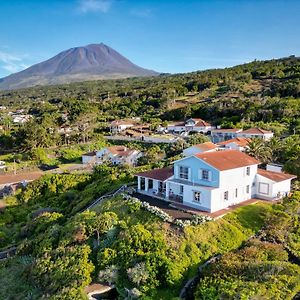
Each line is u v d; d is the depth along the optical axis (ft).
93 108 501.15
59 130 397.60
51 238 111.14
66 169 274.16
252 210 116.16
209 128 377.30
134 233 96.22
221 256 90.17
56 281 89.71
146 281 84.33
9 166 289.33
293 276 76.23
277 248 90.89
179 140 288.10
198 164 122.93
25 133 345.51
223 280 77.25
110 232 102.17
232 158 129.80
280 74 558.15
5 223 164.86
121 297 82.84
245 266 80.48
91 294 82.94
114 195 140.05
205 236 99.40
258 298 69.21
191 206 120.57
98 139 370.12
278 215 106.11
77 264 91.71
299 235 99.96
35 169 283.59
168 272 85.20
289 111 350.23
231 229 103.30
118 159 271.49
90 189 168.76
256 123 340.39
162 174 138.41
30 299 87.40
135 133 388.78
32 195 199.41
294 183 147.02
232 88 531.50
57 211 160.97
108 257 92.07
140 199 131.75
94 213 115.34
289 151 183.62
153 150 268.82
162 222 104.37
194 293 78.95
